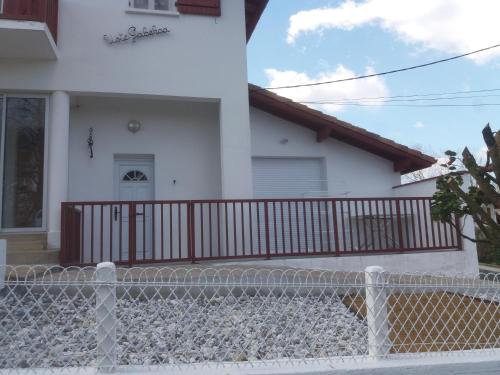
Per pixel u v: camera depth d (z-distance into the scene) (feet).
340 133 34.09
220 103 28.63
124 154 29.96
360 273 16.62
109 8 27.40
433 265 27.94
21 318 12.60
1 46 24.18
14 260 22.62
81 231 24.16
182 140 30.81
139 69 27.40
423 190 31.78
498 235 14.38
